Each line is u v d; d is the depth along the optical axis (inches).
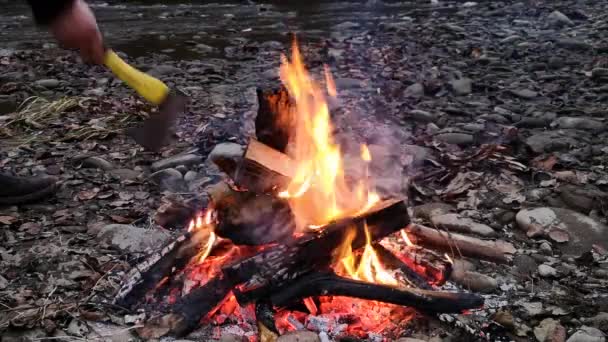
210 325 59.4
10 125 114.4
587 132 111.2
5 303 63.1
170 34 209.2
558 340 59.3
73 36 55.6
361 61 163.0
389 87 136.8
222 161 62.6
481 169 93.8
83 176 93.3
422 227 74.3
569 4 254.1
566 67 157.8
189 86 140.3
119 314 61.1
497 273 70.3
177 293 62.2
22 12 263.0
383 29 210.4
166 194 87.0
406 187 87.8
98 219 80.7
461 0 289.6
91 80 143.5
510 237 77.9
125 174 94.0
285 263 56.0
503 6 256.1
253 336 57.9
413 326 59.7
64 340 58.2
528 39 188.7
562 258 73.4
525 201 85.0
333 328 57.8
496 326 60.4
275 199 58.2
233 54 177.3
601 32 195.2
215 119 115.5
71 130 111.1
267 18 248.4
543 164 95.9
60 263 70.2
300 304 59.1
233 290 56.4
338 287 56.9
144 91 60.5
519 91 135.0
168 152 101.7
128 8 280.8
